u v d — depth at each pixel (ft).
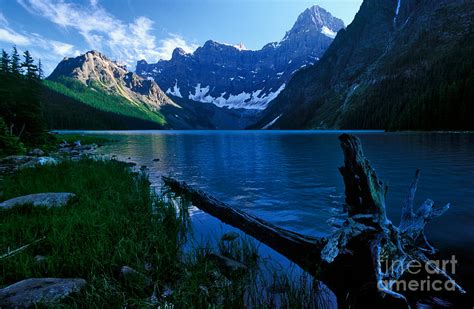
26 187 42.01
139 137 325.83
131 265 19.90
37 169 57.57
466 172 57.06
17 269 18.60
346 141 17.78
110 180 49.73
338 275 17.78
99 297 15.26
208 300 16.11
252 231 26.50
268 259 22.30
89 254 20.30
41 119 163.43
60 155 111.65
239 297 16.38
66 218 27.45
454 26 610.24
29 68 171.22
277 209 35.50
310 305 15.81
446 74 422.00
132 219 29.35
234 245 24.03
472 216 29.09
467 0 640.99
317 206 36.65
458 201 35.86
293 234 22.58
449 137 183.73
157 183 54.70
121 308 14.83
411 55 631.97
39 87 172.14
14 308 14.03
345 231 16.74
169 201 36.78
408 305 14.58
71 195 36.45
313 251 19.85
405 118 319.06
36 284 16.10
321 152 117.29
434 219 28.25
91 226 25.75
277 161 88.53
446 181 48.80
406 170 60.39
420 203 35.58
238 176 61.98
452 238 22.72
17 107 152.35
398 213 31.83
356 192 17.83
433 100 288.92
